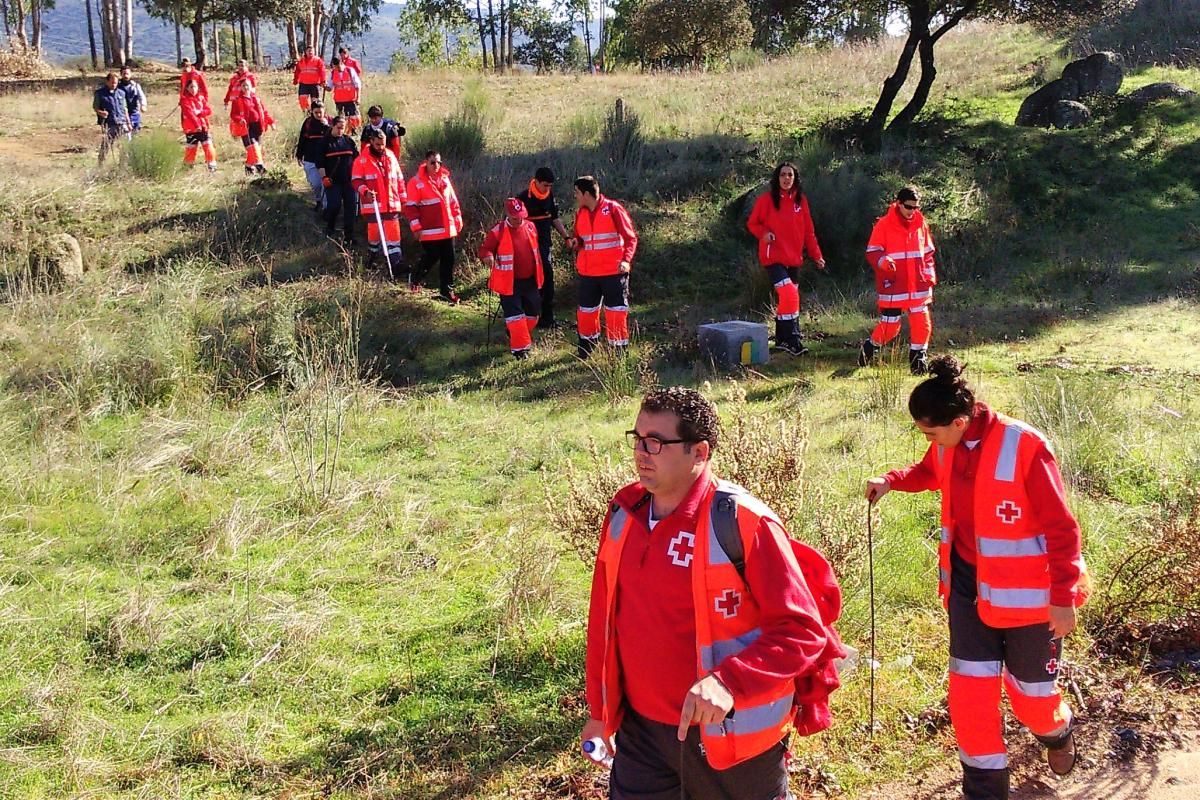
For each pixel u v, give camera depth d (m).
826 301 14.30
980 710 3.86
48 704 4.80
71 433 8.51
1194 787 4.23
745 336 11.06
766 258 11.59
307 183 16.17
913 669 5.10
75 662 5.23
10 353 9.96
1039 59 24.48
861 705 4.78
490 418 9.27
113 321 10.98
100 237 13.55
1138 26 25.97
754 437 5.38
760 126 19.98
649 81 26.05
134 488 7.48
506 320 11.32
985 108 20.95
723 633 2.93
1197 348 11.25
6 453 7.89
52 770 4.36
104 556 6.50
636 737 3.14
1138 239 16.09
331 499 7.25
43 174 15.42
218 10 35.72
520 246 11.23
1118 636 5.40
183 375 9.75
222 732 4.58
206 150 17.17
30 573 6.22
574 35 61.69
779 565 2.89
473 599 5.92
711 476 3.06
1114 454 7.60
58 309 10.95
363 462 8.16
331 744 4.54
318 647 5.37
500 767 4.36
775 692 2.90
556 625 5.49
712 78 25.62
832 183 16.19
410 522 6.96
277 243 13.95
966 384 3.79
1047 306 13.26
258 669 5.15
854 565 5.50
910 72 23.97
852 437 8.26
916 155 17.83
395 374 10.98
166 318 10.38
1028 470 3.71
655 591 2.98
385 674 5.13
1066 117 19.52
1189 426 8.29
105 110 18.58
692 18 35.28
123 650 5.31
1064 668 5.10
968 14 19.23
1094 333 12.02
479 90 20.92
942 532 4.03
